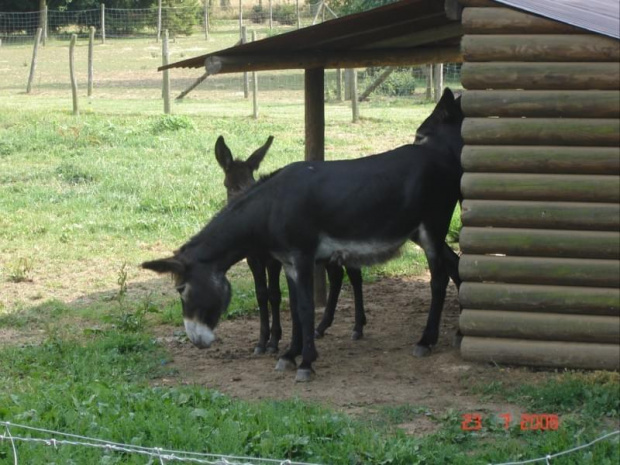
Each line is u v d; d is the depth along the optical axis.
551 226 7.06
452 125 7.95
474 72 7.09
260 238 7.52
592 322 6.95
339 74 27.02
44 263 11.88
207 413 6.25
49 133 20.30
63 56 38.69
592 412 6.16
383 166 7.54
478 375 7.07
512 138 7.08
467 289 7.18
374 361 7.84
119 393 6.78
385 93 28.00
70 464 5.55
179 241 12.82
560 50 6.92
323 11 29.14
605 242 6.92
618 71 6.84
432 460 5.52
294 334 7.76
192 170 16.89
